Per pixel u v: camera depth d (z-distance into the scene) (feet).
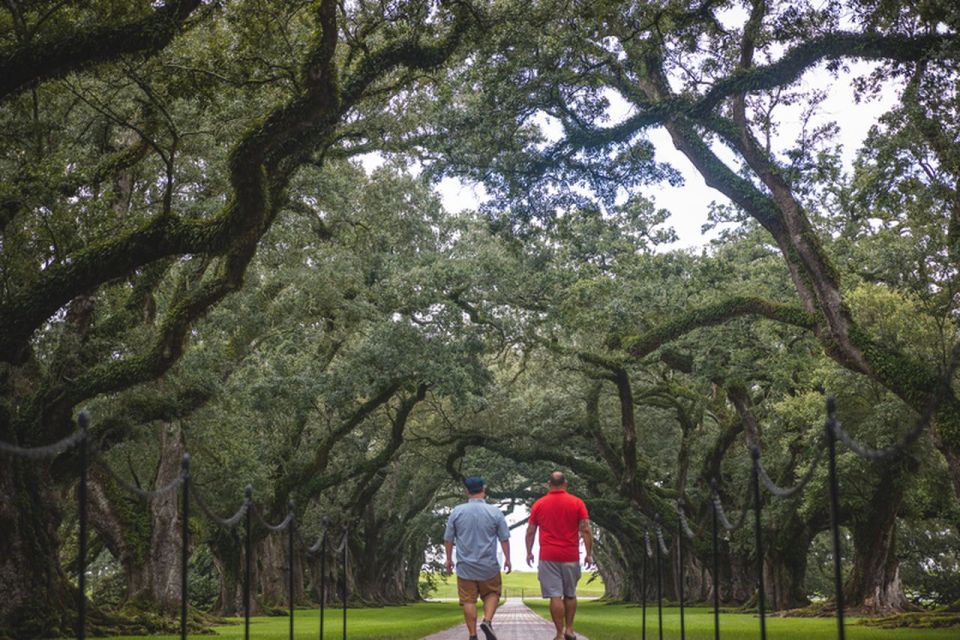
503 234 79.71
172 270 97.91
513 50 69.00
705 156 77.56
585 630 73.15
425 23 62.64
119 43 53.01
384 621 94.79
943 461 93.97
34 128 63.21
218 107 62.90
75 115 75.82
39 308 59.98
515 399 152.97
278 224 95.66
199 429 88.43
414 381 120.78
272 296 96.48
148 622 71.00
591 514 186.39
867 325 76.59
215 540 124.16
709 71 72.02
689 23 66.18
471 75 70.95
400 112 81.71
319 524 159.33
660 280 100.17
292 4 55.42
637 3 67.10
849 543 177.06
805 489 105.50
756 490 24.94
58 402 65.05
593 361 121.90
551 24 67.72
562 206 77.51
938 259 75.56
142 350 72.84
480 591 38.70
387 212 107.86
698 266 99.91
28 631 59.98
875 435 91.81
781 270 101.91
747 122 73.82
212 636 63.31
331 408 131.54
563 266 110.52
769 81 67.97
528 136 75.56
